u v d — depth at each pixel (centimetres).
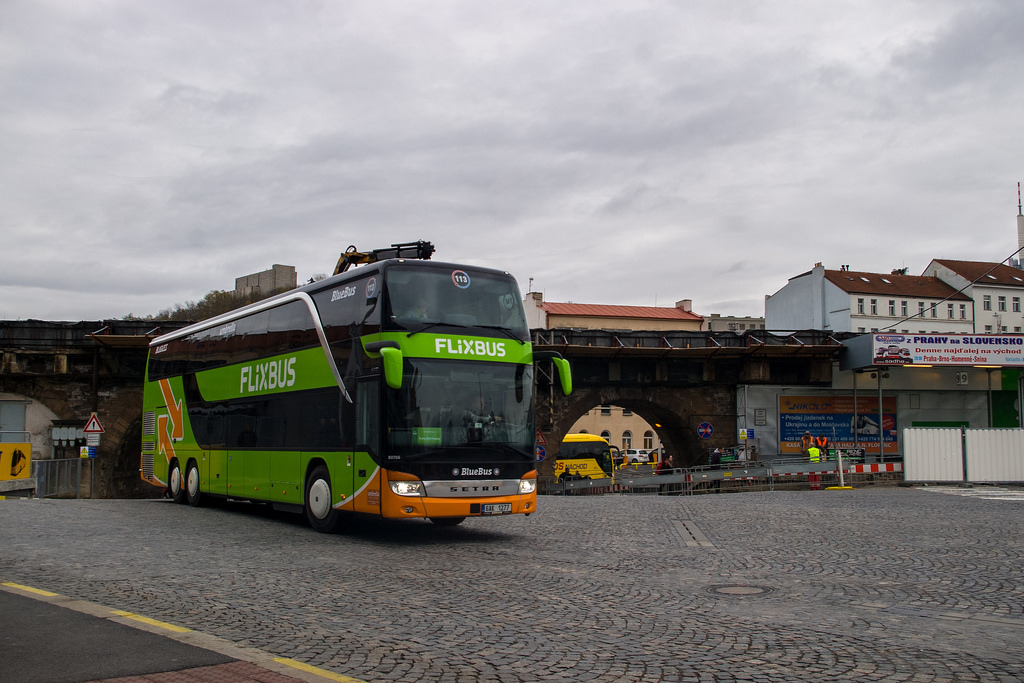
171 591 900
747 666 599
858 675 573
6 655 593
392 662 611
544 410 4062
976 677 564
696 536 1433
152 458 2389
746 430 4131
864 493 2608
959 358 3728
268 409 1736
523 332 1481
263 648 650
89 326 3800
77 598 852
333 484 1467
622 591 916
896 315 8119
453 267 1445
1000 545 1298
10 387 3800
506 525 1631
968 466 3078
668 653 638
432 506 1328
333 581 977
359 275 1457
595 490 3841
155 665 566
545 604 839
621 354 4084
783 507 2014
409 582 973
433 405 1357
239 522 1703
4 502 2088
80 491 3130
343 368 1462
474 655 633
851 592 911
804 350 4075
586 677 575
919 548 1270
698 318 9262
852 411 4197
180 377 2234
